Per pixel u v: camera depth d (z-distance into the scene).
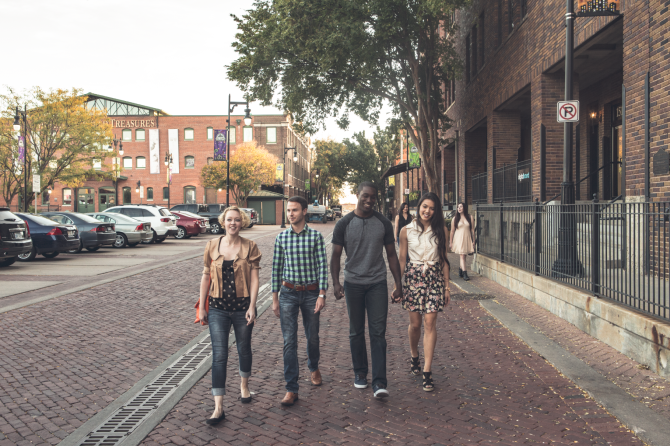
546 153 13.03
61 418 4.09
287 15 16.11
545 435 3.72
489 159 18.12
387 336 6.82
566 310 7.32
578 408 4.22
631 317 5.48
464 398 4.49
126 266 14.47
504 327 7.18
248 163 47.44
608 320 6.01
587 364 5.32
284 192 57.00
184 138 57.06
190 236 28.56
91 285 10.82
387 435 3.75
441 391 4.67
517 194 15.04
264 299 9.84
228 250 4.30
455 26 18.08
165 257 17.14
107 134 32.66
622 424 3.89
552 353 5.71
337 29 15.71
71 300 9.29
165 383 4.92
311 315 4.70
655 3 7.89
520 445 3.56
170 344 6.43
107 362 5.64
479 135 22.34
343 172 62.25
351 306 4.73
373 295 4.66
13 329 7.12
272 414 4.17
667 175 7.62
